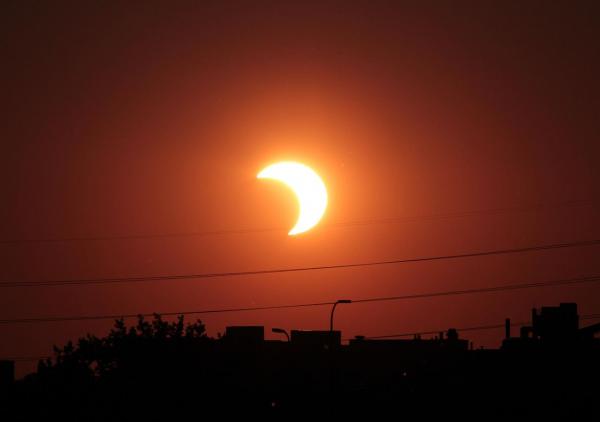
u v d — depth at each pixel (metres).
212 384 168.25
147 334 168.38
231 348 176.88
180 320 171.00
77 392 161.75
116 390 163.25
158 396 164.50
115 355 166.00
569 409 178.38
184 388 165.62
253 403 182.38
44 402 161.00
